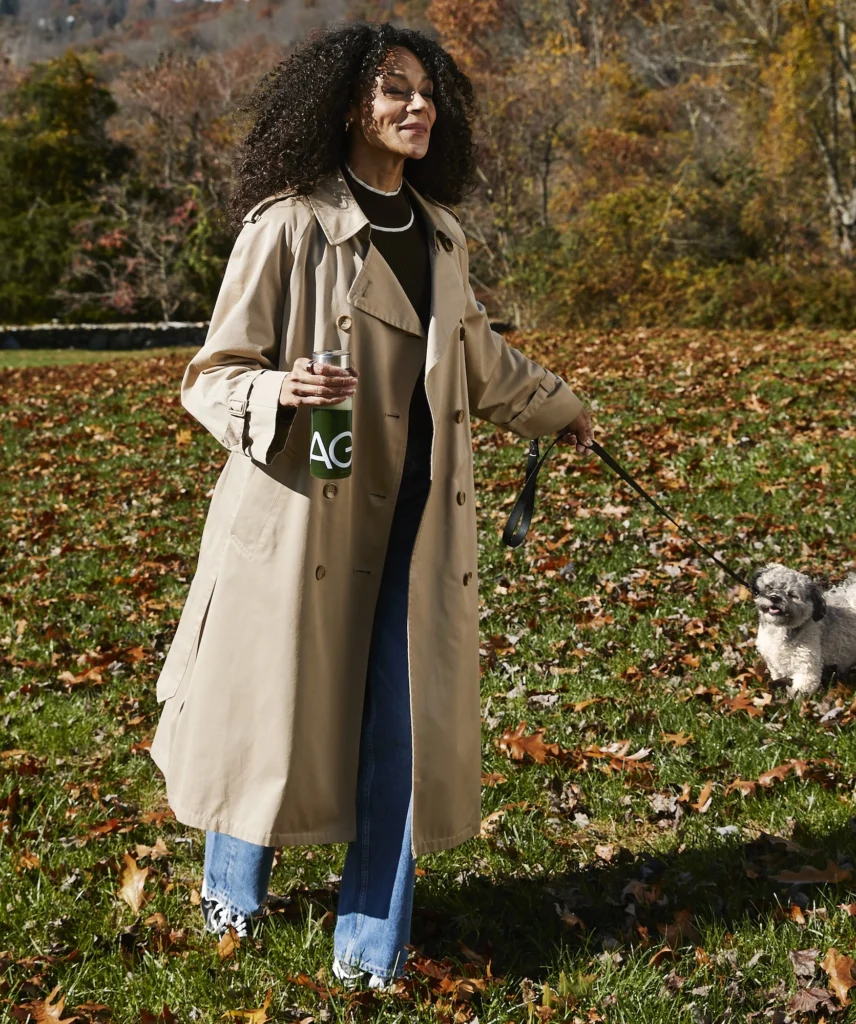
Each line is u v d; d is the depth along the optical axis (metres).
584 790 3.80
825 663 4.54
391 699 2.71
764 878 3.15
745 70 36.03
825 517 6.58
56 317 39.12
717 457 8.38
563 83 34.19
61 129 42.12
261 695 2.63
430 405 2.64
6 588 6.68
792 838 3.38
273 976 2.84
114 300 36.91
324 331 2.61
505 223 28.84
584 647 5.07
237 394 2.52
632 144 34.03
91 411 13.97
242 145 2.80
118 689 4.99
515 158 30.45
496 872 3.32
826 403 10.29
